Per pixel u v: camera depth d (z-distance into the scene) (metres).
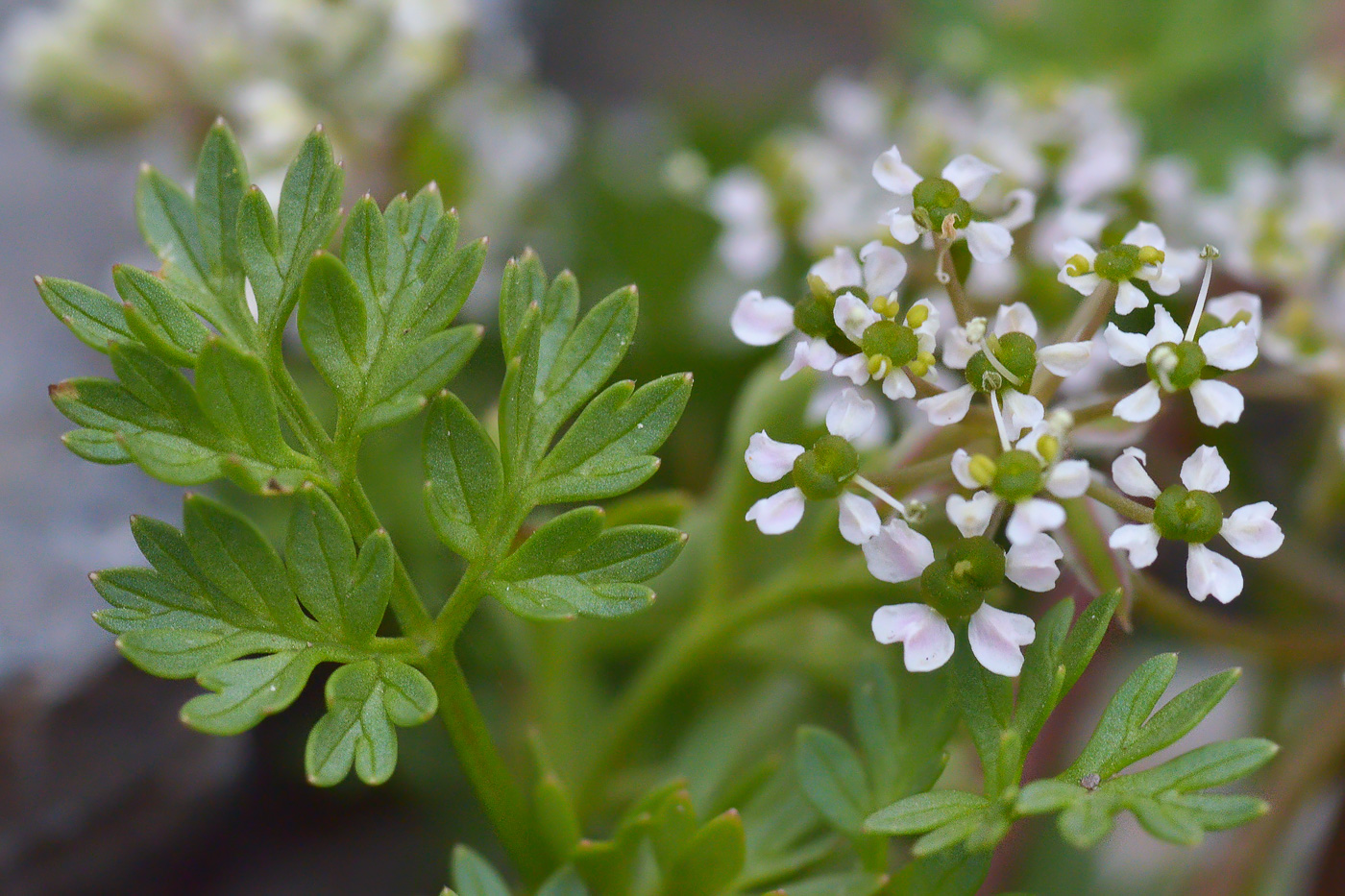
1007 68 0.21
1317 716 0.15
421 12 0.19
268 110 0.18
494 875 0.13
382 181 0.19
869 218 0.17
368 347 0.12
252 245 0.13
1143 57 0.21
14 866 0.15
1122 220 0.15
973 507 0.12
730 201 0.18
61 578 0.17
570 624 0.15
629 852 0.13
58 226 0.24
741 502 0.14
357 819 0.17
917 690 0.13
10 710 0.15
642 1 0.29
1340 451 0.15
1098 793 0.12
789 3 0.30
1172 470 0.16
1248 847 0.15
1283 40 0.20
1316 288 0.15
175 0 0.19
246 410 0.12
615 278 0.20
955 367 0.12
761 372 0.14
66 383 0.12
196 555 0.12
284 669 0.12
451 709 0.13
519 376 0.12
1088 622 0.12
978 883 0.12
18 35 0.20
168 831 0.16
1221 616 0.17
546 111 0.21
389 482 0.17
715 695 0.16
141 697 0.16
